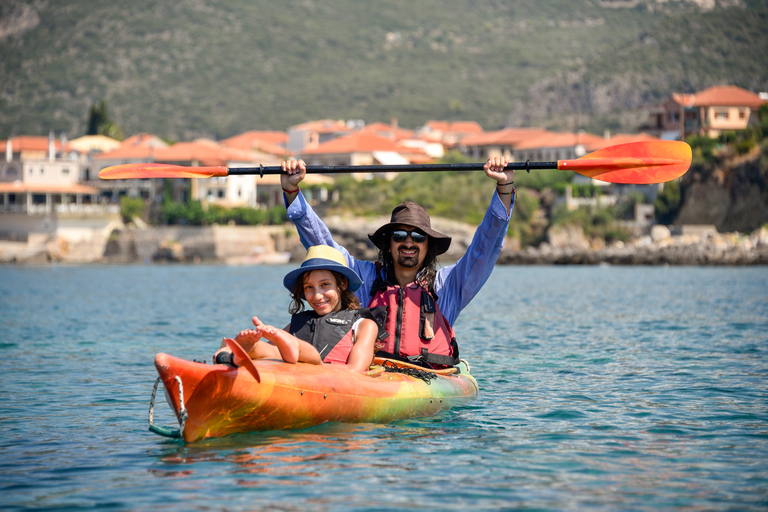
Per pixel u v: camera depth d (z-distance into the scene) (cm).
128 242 8300
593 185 8569
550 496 560
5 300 2956
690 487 581
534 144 9894
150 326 1952
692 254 6969
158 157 8906
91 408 902
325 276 784
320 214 8600
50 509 538
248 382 677
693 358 1309
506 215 858
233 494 561
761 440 726
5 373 1175
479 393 972
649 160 899
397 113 19775
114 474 617
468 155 10531
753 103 9069
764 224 7781
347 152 9344
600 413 848
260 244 8362
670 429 770
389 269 857
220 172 898
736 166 8019
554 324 1950
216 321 2103
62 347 1516
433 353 859
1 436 756
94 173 9262
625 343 1531
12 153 9469
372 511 528
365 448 681
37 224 8156
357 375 761
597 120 19062
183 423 651
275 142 12269
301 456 653
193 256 8206
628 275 5234
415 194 8462
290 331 795
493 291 3506
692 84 19188
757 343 1509
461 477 602
